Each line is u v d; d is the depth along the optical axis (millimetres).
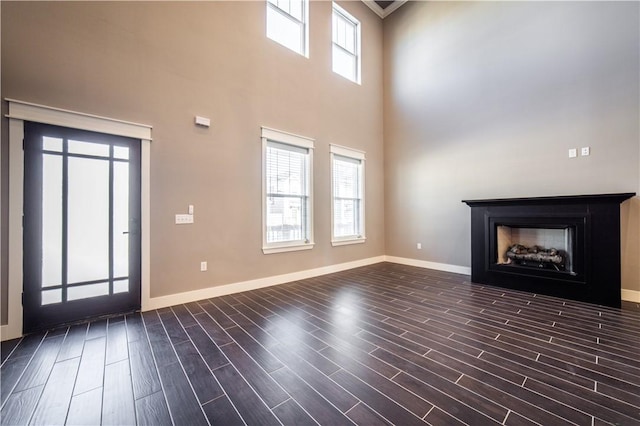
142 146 2867
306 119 4348
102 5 2662
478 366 1785
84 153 2590
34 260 2365
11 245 2262
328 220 4664
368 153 5398
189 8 3207
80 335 2283
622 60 3100
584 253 3035
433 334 2268
